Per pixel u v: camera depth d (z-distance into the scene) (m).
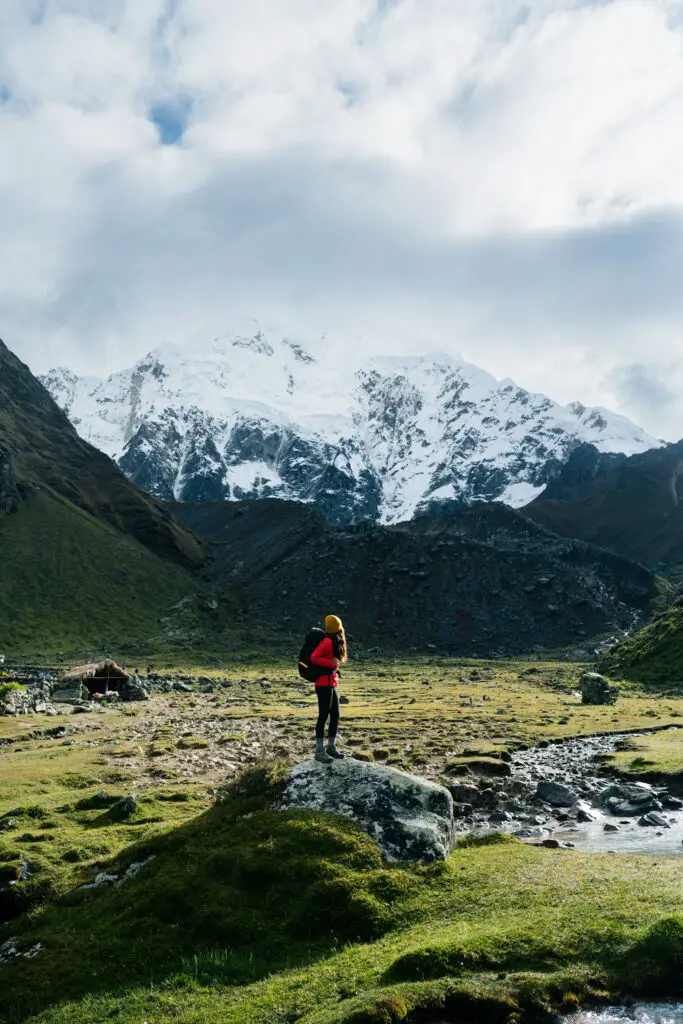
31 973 16.16
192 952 16.33
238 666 174.75
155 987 15.23
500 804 35.16
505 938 15.28
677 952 14.47
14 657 187.25
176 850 19.95
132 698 91.12
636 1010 13.45
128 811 28.52
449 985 13.92
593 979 14.12
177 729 59.44
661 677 97.56
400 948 15.46
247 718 69.25
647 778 40.00
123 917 17.67
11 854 22.78
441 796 20.75
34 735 56.09
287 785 21.22
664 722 62.41
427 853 18.98
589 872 18.39
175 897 17.83
